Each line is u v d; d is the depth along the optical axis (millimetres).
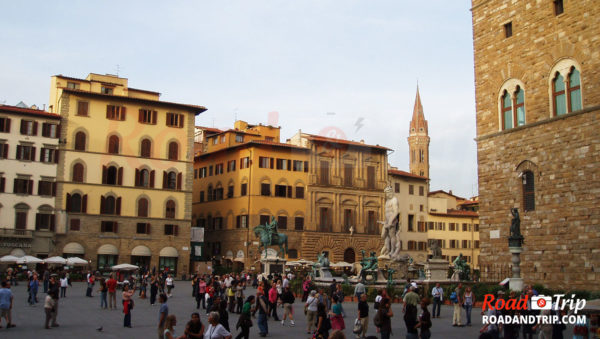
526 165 40562
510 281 35375
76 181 76312
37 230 73188
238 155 90875
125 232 78312
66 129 76562
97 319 32688
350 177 95188
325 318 21000
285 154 90062
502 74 43188
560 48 38688
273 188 88312
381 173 98375
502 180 42438
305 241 89062
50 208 74312
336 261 91250
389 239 54125
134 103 81188
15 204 72438
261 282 33438
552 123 38844
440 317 33188
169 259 81188
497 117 43344
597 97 35969
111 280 39188
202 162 100562
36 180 74000
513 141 41781
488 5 45000
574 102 37750
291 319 30516
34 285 40438
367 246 94500
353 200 94562
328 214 92188
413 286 30297
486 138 44125
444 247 110062
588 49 36719
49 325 29312
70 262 66188
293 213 89188
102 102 79125
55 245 73875
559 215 37781
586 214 36000
